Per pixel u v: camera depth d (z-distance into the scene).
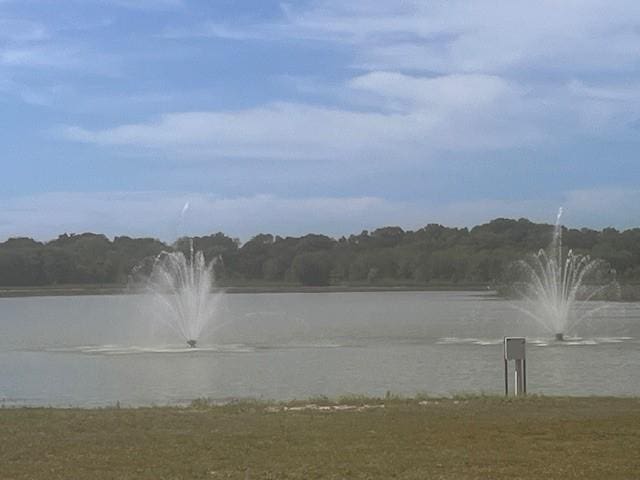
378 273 185.38
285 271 190.25
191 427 19.56
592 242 140.25
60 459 16.41
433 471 15.06
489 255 160.25
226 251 191.00
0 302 160.38
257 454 16.66
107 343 60.34
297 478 14.77
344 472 15.09
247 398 28.12
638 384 32.78
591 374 36.41
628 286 119.38
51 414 21.67
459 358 44.75
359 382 34.56
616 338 57.56
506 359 24.66
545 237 148.38
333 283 188.88
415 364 41.81
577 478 14.47
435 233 196.50
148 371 40.19
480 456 16.17
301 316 100.44
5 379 37.62
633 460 15.69
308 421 20.09
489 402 22.62
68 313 115.31
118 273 166.00
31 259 163.62
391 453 16.56
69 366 43.34
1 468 15.69
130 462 16.09
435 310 110.19
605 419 19.61
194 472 15.25
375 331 71.44
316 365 41.97
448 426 19.12
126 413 21.75
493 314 98.06
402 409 21.67
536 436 17.92
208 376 37.75
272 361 44.44
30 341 63.56
